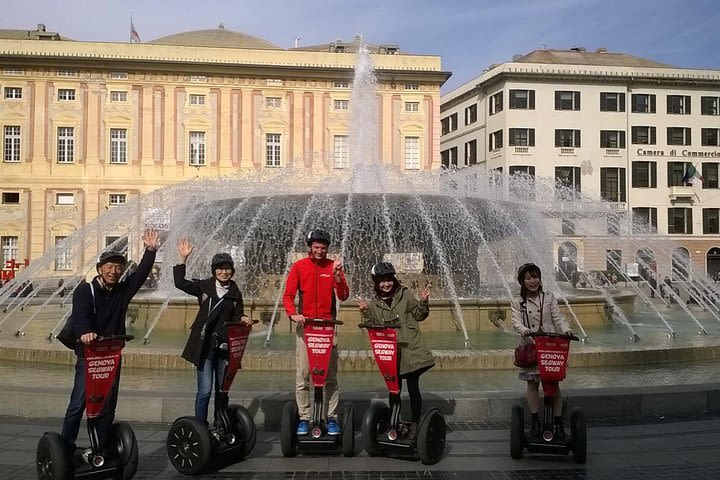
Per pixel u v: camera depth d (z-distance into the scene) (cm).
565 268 3256
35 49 5012
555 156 6022
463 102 6862
